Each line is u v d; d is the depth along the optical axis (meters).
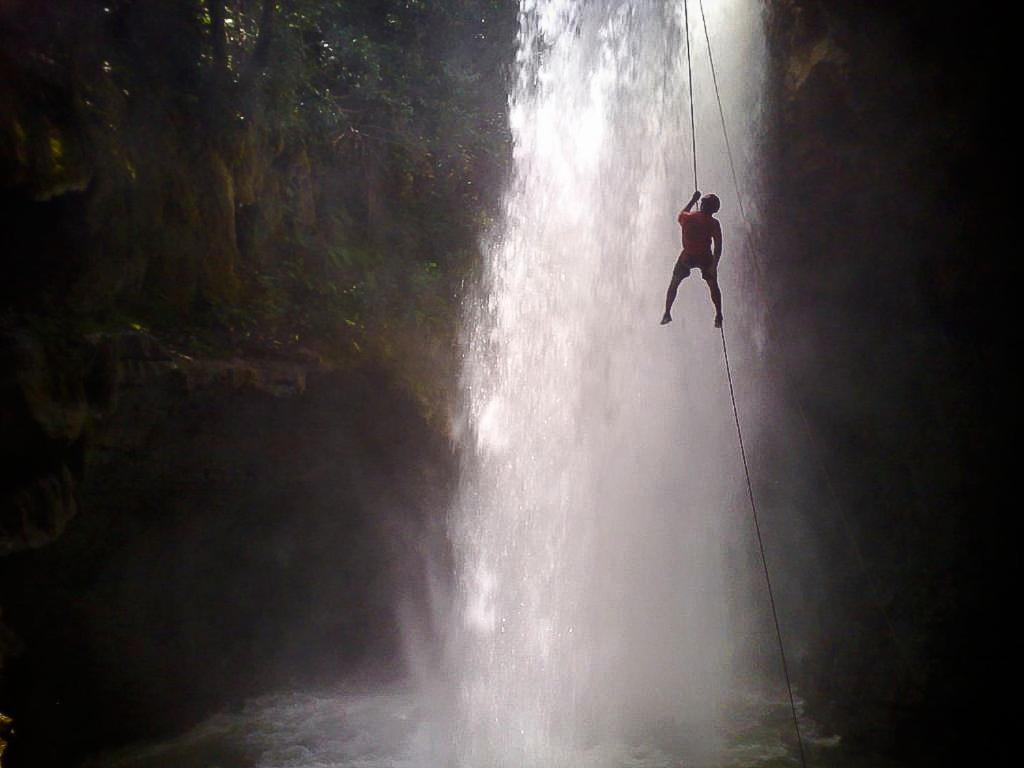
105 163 11.19
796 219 12.20
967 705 10.07
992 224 10.12
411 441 14.81
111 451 10.83
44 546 9.86
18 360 9.37
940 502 10.45
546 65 17.69
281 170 16.05
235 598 12.95
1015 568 9.90
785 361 12.67
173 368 11.31
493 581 15.09
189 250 13.05
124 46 12.72
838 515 11.92
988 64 9.86
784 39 11.84
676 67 14.66
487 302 17.81
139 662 11.62
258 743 11.40
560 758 10.86
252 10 15.78
